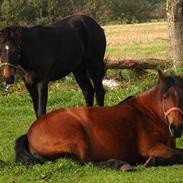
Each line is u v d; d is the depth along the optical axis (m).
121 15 81.69
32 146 8.81
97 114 8.80
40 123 8.84
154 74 18.70
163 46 38.00
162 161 8.71
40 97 12.19
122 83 18.80
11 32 11.47
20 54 11.74
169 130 8.69
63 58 12.88
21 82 18.92
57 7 38.75
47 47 12.34
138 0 82.62
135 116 8.84
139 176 8.30
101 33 14.09
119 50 36.69
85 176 8.39
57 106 15.83
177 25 18.81
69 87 18.88
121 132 8.71
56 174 8.47
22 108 15.88
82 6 49.41
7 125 13.80
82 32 13.52
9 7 36.75
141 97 9.00
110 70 19.58
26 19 37.88
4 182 8.38
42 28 12.51
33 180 8.37
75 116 8.75
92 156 8.73
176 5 18.70
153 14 86.81
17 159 8.97
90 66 13.94
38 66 12.10
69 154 8.62
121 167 8.53
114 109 8.91
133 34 54.22
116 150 8.72
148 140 8.73
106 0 72.88
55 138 8.59
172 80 8.51
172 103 8.30
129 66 18.94
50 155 8.70
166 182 8.02
